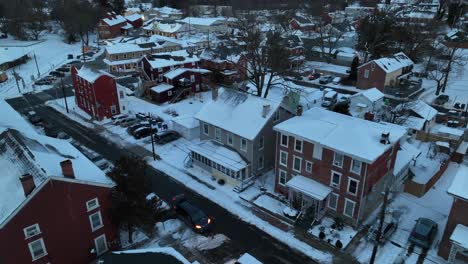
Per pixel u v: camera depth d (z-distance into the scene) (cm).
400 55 7650
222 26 12306
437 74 7756
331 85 7500
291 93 4444
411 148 3841
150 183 2792
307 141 3106
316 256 2780
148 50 8581
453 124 5144
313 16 12344
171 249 2403
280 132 3269
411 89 6669
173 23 11800
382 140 2911
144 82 6450
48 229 2381
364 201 2961
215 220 3198
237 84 6775
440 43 9394
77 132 5044
